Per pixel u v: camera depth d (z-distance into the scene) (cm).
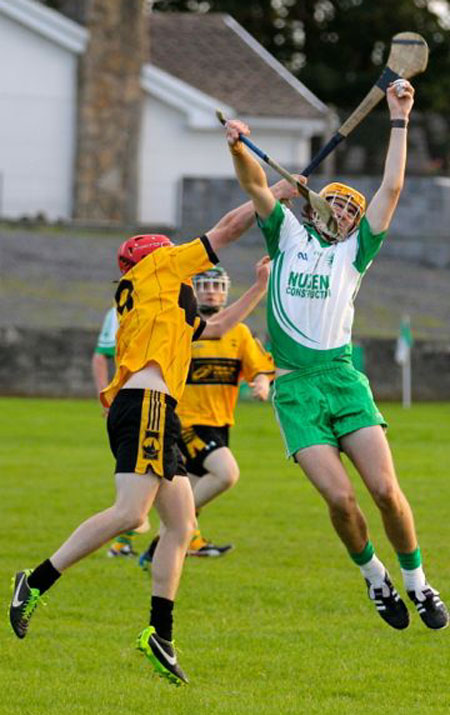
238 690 1681
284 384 1744
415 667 1791
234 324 1764
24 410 5078
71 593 2203
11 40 8575
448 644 1908
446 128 11075
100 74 8619
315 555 2525
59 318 6000
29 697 1636
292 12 13475
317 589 2234
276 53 13438
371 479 1689
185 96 8881
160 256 1678
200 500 2477
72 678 1725
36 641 1900
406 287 7175
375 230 1730
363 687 1697
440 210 7781
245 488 3372
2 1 8519
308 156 9981
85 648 1869
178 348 1655
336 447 1711
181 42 9862
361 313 6562
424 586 1758
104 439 4319
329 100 13238
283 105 9206
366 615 2072
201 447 2470
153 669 1767
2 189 8612
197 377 2477
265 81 9500
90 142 8606
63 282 6588
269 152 9162
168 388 1634
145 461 1588
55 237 7506
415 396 5775
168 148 8962
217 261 1695
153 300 1658
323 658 1830
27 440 4262
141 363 1634
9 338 5522
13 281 6506
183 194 7875
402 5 13162
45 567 1585
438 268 7681
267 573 2361
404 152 1730
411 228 7788
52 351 5550
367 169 10425
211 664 1797
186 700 1630
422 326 6444
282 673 1758
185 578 2319
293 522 2883
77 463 3762
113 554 2552
